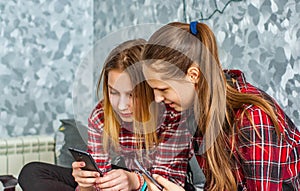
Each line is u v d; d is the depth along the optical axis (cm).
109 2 315
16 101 303
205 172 151
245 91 139
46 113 313
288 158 136
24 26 304
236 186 140
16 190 266
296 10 200
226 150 138
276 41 210
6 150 274
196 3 248
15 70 302
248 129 131
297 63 201
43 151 286
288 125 138
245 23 223
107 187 164
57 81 317
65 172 230
